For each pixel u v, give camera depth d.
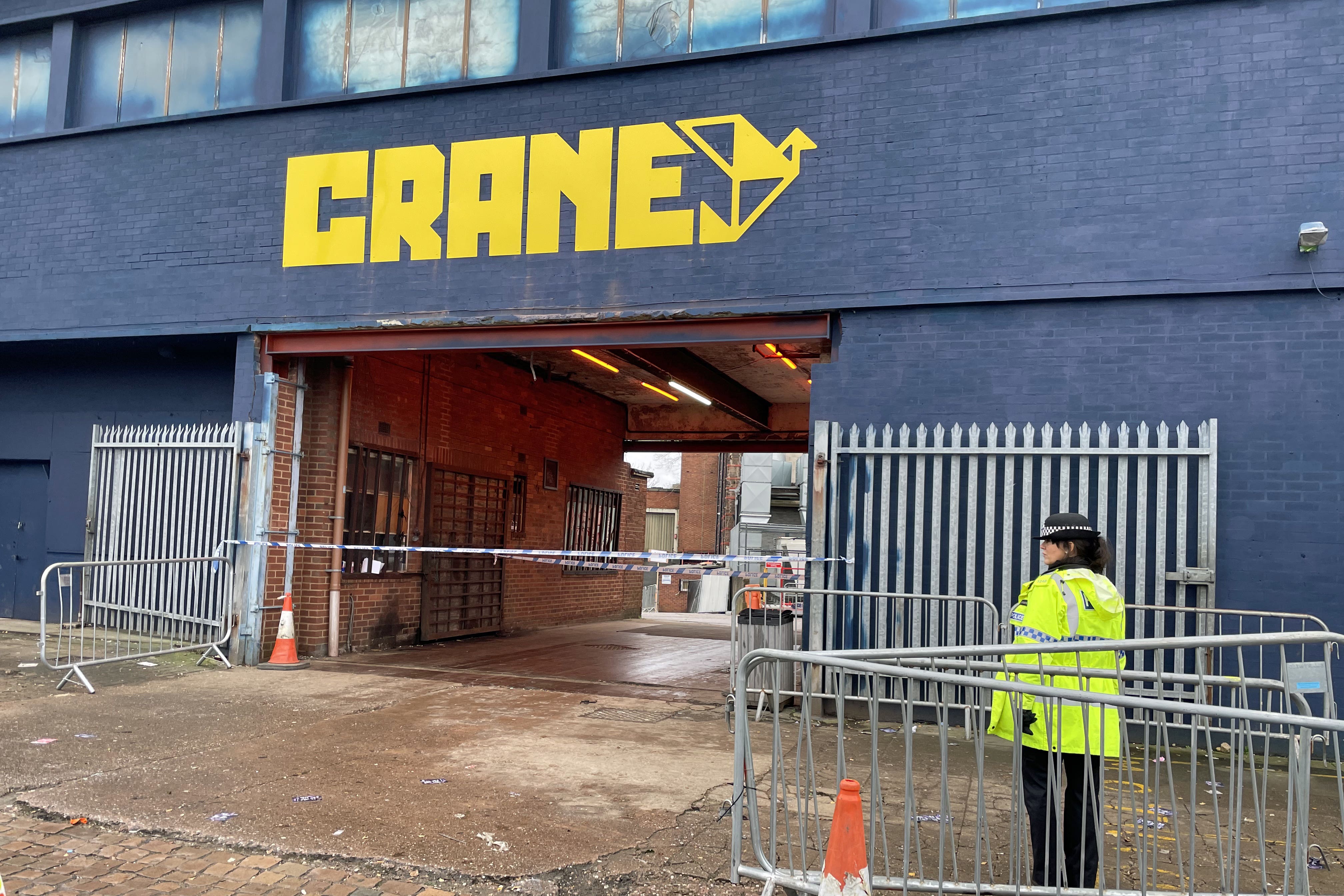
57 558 11.30
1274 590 6.98
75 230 10.62
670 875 4.29
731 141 8.51
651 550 36.06
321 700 7.87
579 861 4.41
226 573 9.42
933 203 7.94
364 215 9.58
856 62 8.23
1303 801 3.62
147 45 10.98
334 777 5.62
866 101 8.17
